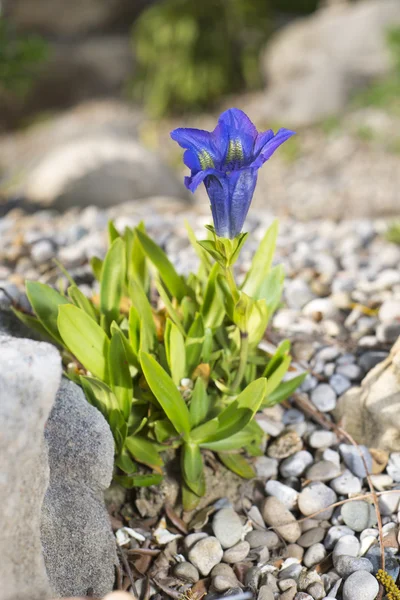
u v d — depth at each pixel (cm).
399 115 185
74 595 49
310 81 200
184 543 54
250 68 216
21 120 228
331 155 176
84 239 81
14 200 125
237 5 216
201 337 56
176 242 80
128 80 229
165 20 215
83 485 51
